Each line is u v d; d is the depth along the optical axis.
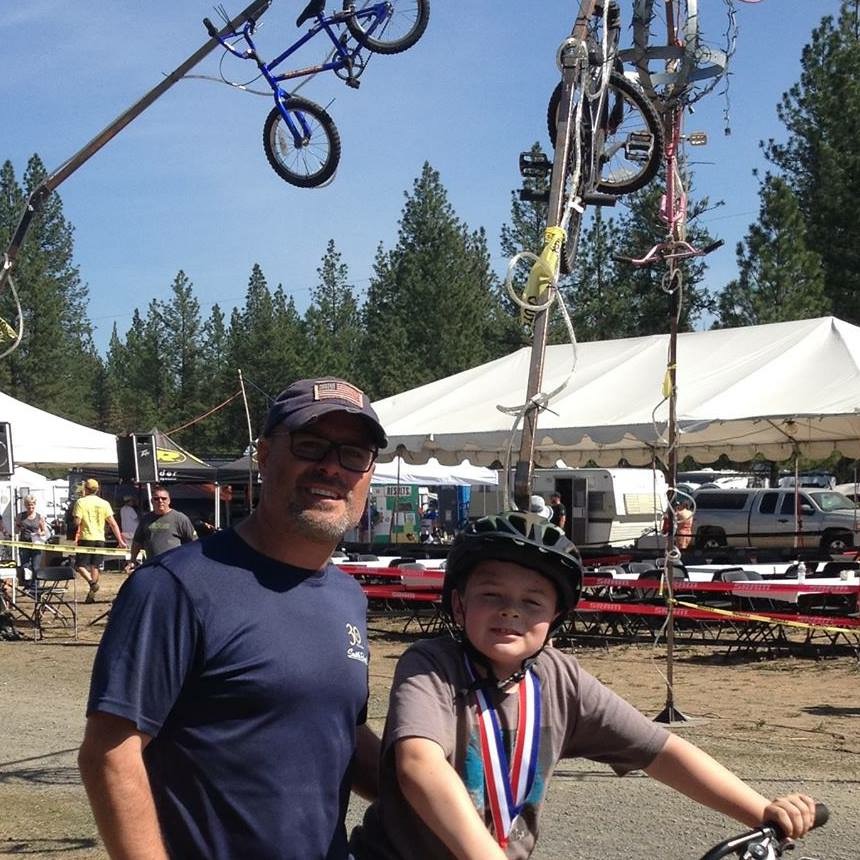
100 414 81.81
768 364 16.69
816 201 41.47
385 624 16.59
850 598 13.76
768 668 12.26
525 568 2.45
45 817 6.75
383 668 12.44
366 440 2.51
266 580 2.41
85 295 66.50
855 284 40.00
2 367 58.91
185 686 2.33
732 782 2.48
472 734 2.42
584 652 13.56
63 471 62.16
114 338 88.44
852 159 39.50
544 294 4.94
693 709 9.88
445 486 32.41
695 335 18.95
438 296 53.16
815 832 6.12
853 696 10.48
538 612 2.46
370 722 8.66
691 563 18.56
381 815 2.49
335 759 2.42
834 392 15.44
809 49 42.22
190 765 2.31
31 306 59.38
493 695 2.46
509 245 50.78
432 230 53.50
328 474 2.45
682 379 17.30
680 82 7.48
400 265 53.81
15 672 12.54
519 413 4.74
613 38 6.34
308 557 2.46
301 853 2.33
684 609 12.95
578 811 6.70
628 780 7.40
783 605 14.13
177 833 2.31
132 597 2.34
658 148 7.54
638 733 2.54
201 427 66.12
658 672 12.02
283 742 2.34
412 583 15.52
